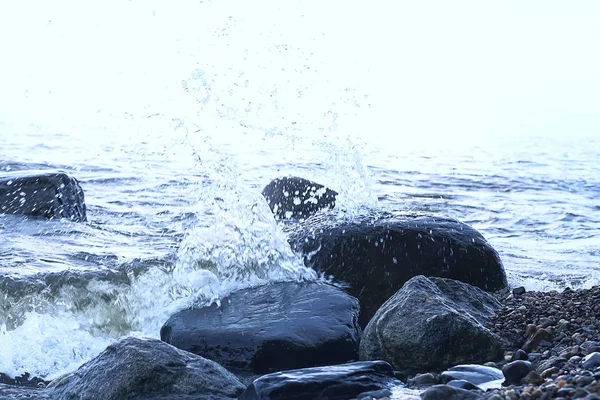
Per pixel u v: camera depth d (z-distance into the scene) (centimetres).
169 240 960
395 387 488
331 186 1138
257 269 714
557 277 895
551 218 1320
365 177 895
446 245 737
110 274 709
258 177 1566
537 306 647
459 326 553
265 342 577
